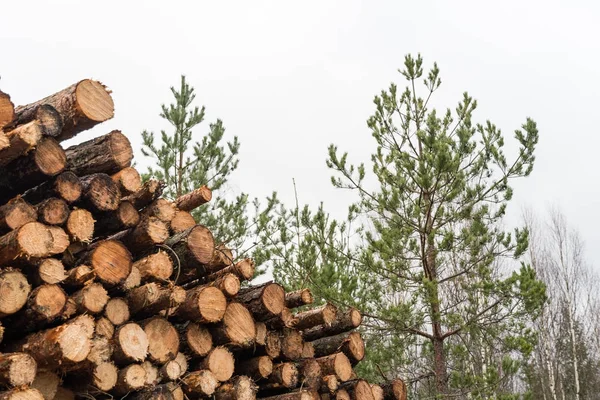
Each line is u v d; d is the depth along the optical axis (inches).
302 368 197.0
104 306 151.5
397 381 227.8
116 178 169.0
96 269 152.7
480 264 369.1
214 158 446.6
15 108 160.1
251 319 183.6
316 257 383.6
